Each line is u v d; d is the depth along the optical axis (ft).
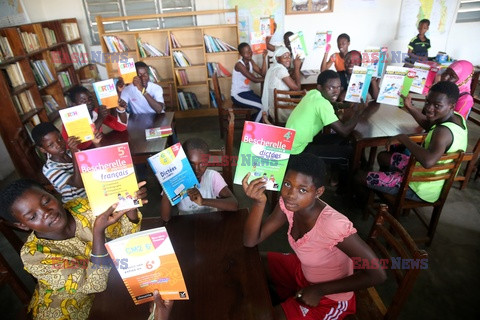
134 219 4.26
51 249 3.62
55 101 12.91
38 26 11.89
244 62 12.92
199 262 3.90
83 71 15.70
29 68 10.82
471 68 8.04
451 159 5.96
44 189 3.49
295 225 3.94
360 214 8.10
